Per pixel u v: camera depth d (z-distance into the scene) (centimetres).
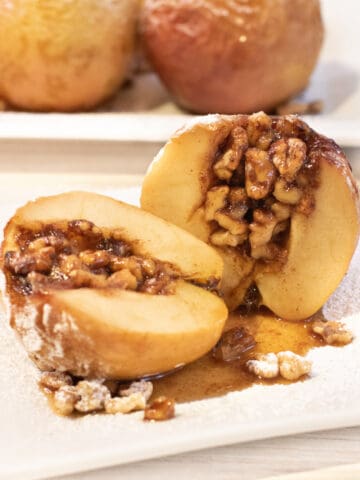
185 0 42
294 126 27
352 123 41
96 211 27
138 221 27
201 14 41
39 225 26
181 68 43
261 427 23
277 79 43
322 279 28
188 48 42
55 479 22
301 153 27
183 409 24
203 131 27
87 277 24
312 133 28
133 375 25
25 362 26
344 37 55
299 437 24
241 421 23
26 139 40
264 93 43
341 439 23
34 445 22
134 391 25
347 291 30
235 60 42
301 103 46
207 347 26
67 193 27
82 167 41
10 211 34
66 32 41
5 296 24
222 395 25
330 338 27
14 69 42
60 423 23
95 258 25
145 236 27
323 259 28
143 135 40
